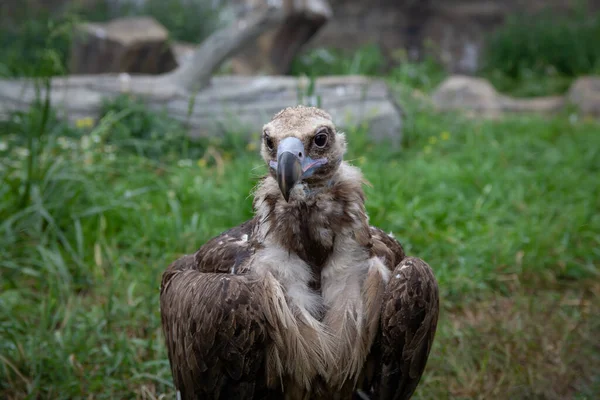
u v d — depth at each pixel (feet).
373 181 21.01
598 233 20.22
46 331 14.92
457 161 25.76
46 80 20.17
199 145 25.73
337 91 27.86
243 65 37.76
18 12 51.44
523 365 14.83
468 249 18.35
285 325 9.81
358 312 10.14
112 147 23.39
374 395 10.89
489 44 54.34
